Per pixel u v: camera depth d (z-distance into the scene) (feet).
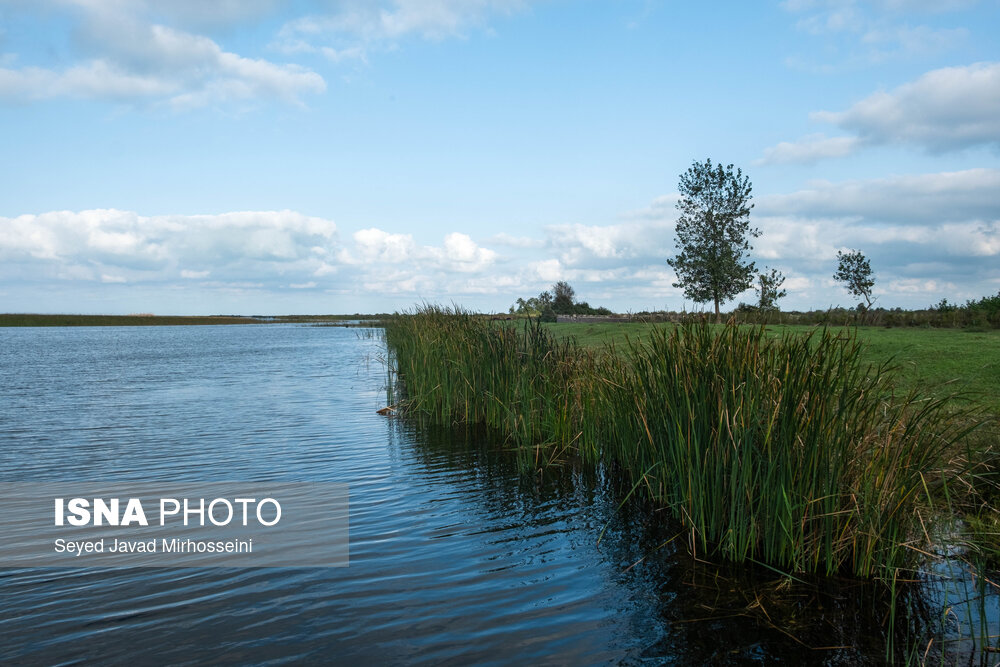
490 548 16.78
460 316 42.14
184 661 11.25
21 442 31.91
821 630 12.21
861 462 15.01
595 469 25.00
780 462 15.05
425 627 12.51
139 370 74.95
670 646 11.71
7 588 14.51
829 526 14.55
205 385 57.72
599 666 11.03
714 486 16.39
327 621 12.77
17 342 171.63
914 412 15.80
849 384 15.76
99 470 25.79
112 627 12.57
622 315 105.50
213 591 14.26
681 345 19.13
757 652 11.44
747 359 16.65
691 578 14.74
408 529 18.37
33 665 11.12
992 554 14.70
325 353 104.63
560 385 28.50
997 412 22.36
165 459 27.68
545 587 14.34
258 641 11.96
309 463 26.61
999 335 43.19
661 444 19.30
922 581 14.26
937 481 15.40
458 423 35.65
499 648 11.68
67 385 58.85
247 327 366.84
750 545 15.64
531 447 26.55
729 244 87.20
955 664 10.89
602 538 17.47
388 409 40.06
